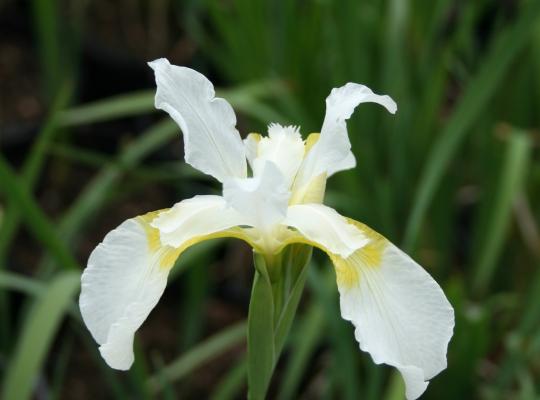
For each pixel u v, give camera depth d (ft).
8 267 1.83
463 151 1.67
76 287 1.11
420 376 0.68
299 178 0.80
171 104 0.76
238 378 1.33
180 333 1.80
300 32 1.63
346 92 0.80
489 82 1.33
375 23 1.64
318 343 1.69
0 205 1.85
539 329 1.39
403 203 1.59
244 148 0.79
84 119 1.48
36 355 1.06
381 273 0.73
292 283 0.77
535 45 1.63
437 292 0.71
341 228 0.74
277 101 1.61
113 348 0.69
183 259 1.40
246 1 1.62
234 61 1.72
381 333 0.71
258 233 0.76
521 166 1.45
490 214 1.60
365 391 1.42
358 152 1.53
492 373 1.55
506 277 1.70
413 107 1.63
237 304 1.88
